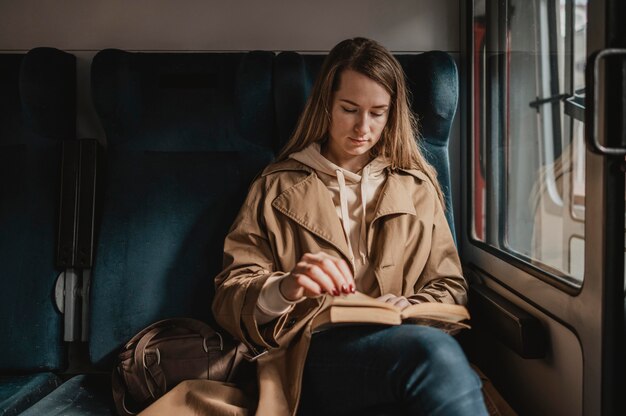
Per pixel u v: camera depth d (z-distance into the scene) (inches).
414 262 59.2
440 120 67.9
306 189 59.2
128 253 65.5
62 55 68.8
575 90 50.9
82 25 76.0
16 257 66.6
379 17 77.5
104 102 65.9
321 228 57.5
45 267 66.7
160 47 76.7
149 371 55.9
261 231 59.0
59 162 68.6
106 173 68.1
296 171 61.1
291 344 52.9
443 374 42.6
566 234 52.9
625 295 44.9
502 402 61.0
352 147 57.7
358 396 47.6
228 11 77.0
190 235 66.4
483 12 72.2
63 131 69.2
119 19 76.3
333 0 77.2
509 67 65.8
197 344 56.9
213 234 66.5
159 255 65.7
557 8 54.3
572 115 51.6
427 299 55.9
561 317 51.6
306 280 46.2
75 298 68.0
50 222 67.4
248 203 60.5
